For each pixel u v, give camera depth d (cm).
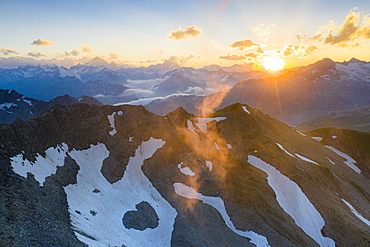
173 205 5616
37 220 3044
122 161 6725
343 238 5369
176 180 6606
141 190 6031
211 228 4925
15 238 2466
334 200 6644
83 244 2950
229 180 6650
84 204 4425
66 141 6156
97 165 6159
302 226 5653
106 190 5434
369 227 5934
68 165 5481
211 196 6062
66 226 3247
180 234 4519
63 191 4397
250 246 4538
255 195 5972
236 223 5234
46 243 2614
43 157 5128
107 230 3922
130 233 4247
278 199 6156
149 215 5078
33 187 3884
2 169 3866
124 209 5019
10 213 2922
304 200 6284
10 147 4575
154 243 4216
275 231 5066
